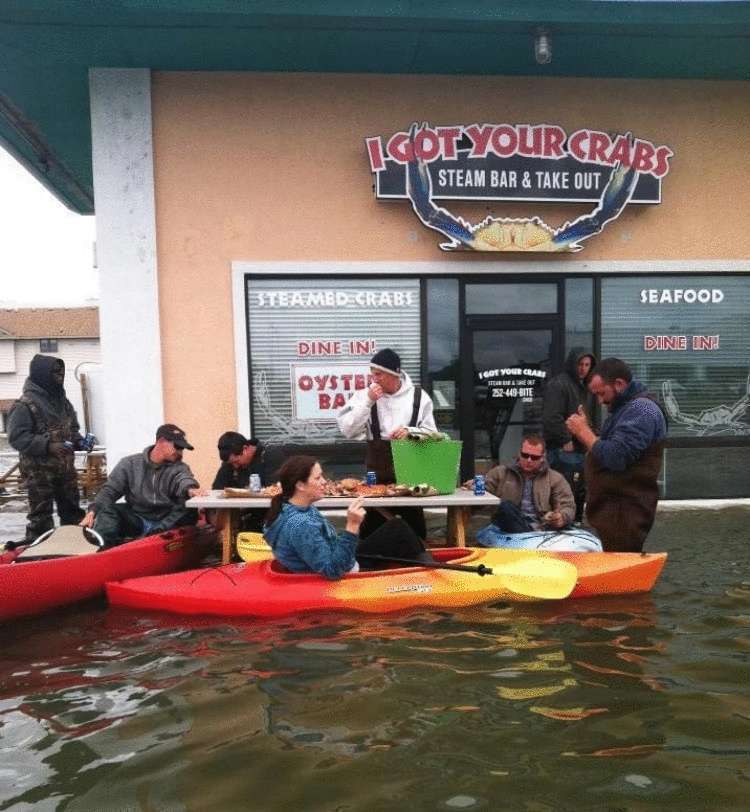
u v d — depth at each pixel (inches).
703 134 268.5
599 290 270.8
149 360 252.4
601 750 91.2
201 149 253.6
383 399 185.2
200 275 255.4
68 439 226.5
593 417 267.0
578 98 263.6
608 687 109.4
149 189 250.1
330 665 119.0
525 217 263.3
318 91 256.2
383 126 259.0
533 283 270.2
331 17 217.5
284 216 257.6
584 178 258.7
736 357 277.0
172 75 251.0
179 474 192.4
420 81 258.4
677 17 220.8
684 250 270.5
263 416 263.9
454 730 96.6
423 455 174.1
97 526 185.0
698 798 80.7
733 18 221.1
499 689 109.0
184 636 135.3
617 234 268.1
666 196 268.7
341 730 97.0
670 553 192.1
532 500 193.8
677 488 275.4
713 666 116.8
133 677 116.8
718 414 276.8
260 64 248.4
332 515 254.8
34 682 116.3
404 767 87.7
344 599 145.3
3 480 336.8
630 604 149.3
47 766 89.5
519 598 150.1
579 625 136.9
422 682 111.7
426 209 255.4
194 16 215.3
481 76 259.9
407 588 148.7
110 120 248.1
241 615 145.6
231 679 114.6
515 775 85.7
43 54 237.5
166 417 256.4
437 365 269.4
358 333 265.3
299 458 154.3
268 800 81.2
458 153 254.5
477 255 263.9
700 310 275.1
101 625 144.1
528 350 271.4
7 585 146.4
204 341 256.5
